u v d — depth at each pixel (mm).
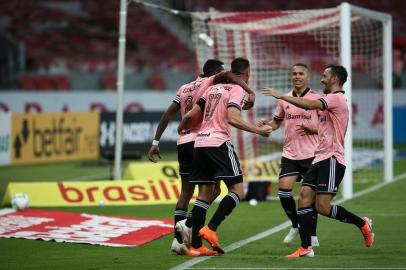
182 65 94938
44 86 83938
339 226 33375
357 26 66062
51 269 24344
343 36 43094
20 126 65062
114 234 31172
